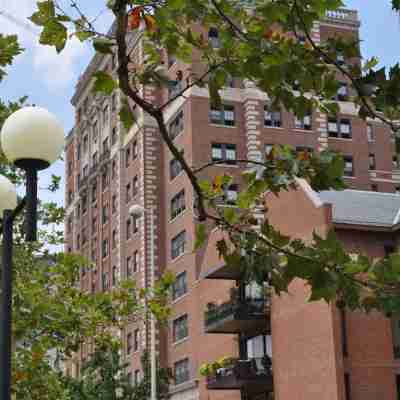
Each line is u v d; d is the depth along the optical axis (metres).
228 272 40.81
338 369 31.89
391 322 33.41
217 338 46.41
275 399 36.97
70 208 91.94
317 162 6.89
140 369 62.72
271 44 7.21
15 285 15.91
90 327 16.31
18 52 11.73
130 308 17.02
